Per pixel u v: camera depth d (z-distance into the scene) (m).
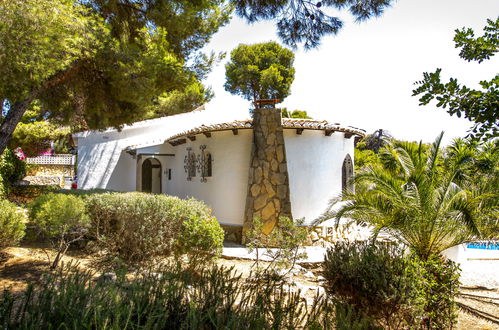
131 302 2.20
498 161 6.01
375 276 4.94
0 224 6.86
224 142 12.15
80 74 8.93
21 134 18.52
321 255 9.59
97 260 7.55
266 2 6.62
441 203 6.95
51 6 5.82
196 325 2.28
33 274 6.10
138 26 9.52
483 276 9.62
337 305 2.99
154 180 18.14
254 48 32.62
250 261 8.89
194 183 13.62
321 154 11.73
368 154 21.75
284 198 10.93
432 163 7.76
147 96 8.68
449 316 5.56
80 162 16.20
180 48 10.50
